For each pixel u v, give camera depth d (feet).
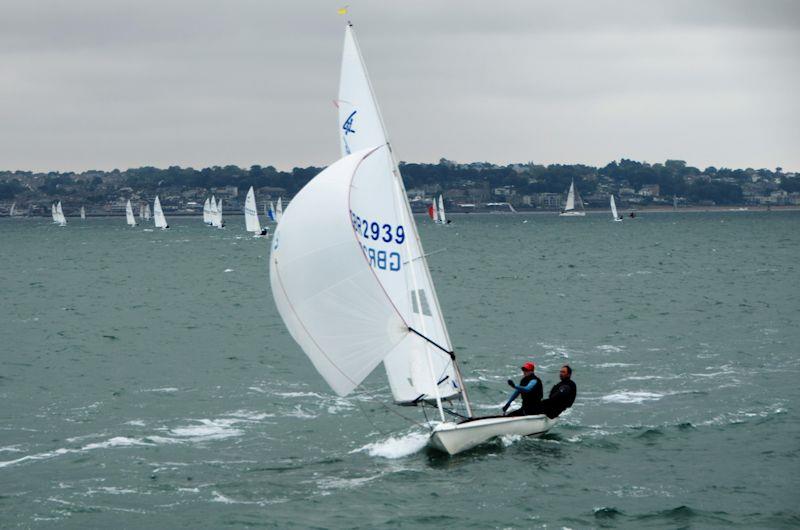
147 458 282.77
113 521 232.12
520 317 599.98
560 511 233.96
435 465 271.69
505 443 288.51
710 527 222.69
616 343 481.46
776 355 432.66
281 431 313.32
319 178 271.90
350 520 230.68
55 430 314.96
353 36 294.87
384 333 268.41
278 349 481.87
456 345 484.33
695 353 443.32
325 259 265.34
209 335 536.01
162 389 379.35
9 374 413.80
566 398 297.74
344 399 360.28
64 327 575.79
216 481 261.03
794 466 265.54
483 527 224.74
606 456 277.23
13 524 230.27
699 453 279.08
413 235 285.23
